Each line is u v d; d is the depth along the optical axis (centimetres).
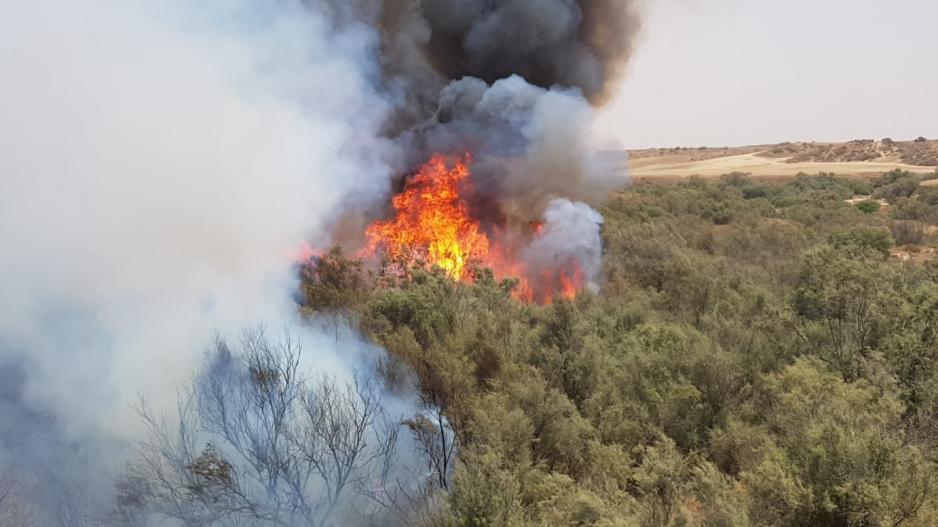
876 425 646
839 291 1107
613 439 839
